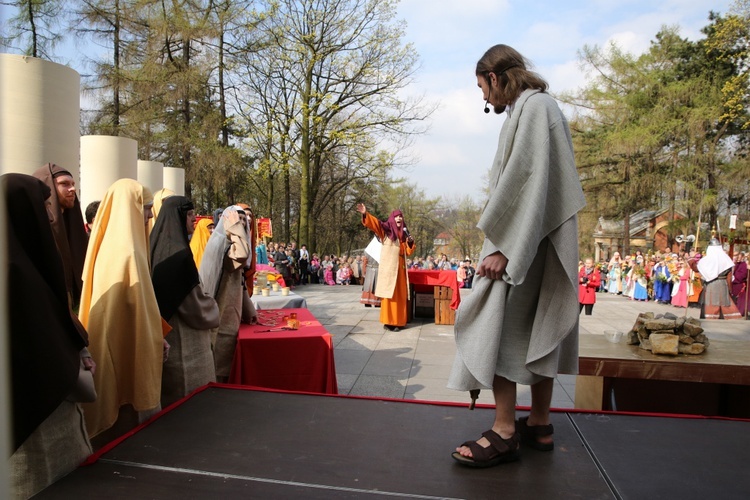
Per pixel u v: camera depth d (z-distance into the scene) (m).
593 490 1.94
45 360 1.83
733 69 25.75
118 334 2.67
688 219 27.09
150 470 2.05
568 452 2.27
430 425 2.56
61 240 2.64
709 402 3.71
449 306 9.11
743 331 7.13
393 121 21.36
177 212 3.41
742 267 12.46
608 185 30.41
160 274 3.22
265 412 2.73
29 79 3.64
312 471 2.06
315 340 4.21
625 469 2.11
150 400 2.68
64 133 3.87
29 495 1.85
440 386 5.50
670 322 3.57
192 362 3.33
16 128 3.61
